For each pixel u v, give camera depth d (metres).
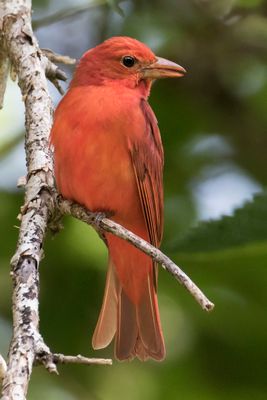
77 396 12.09
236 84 14.27
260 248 7.72
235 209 7.55
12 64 9.98
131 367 12.32
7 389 6.57
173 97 14.19
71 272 12.25
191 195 13.34
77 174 9.55
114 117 9.65
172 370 12.26
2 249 12.35
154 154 10.23
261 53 14.01
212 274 10.90
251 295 11.43
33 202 8.61
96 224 9.62
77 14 12.50
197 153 13.97
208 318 12.09
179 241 7.60
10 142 13.41
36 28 12.05
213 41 13.95
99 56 10.52
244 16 13.89
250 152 14.12
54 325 12.17
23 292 7.49
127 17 13.45
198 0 13.71
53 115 9.63
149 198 9.98
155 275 10.21
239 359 12.20
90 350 12.20
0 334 12.09
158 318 10.23
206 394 12.25
